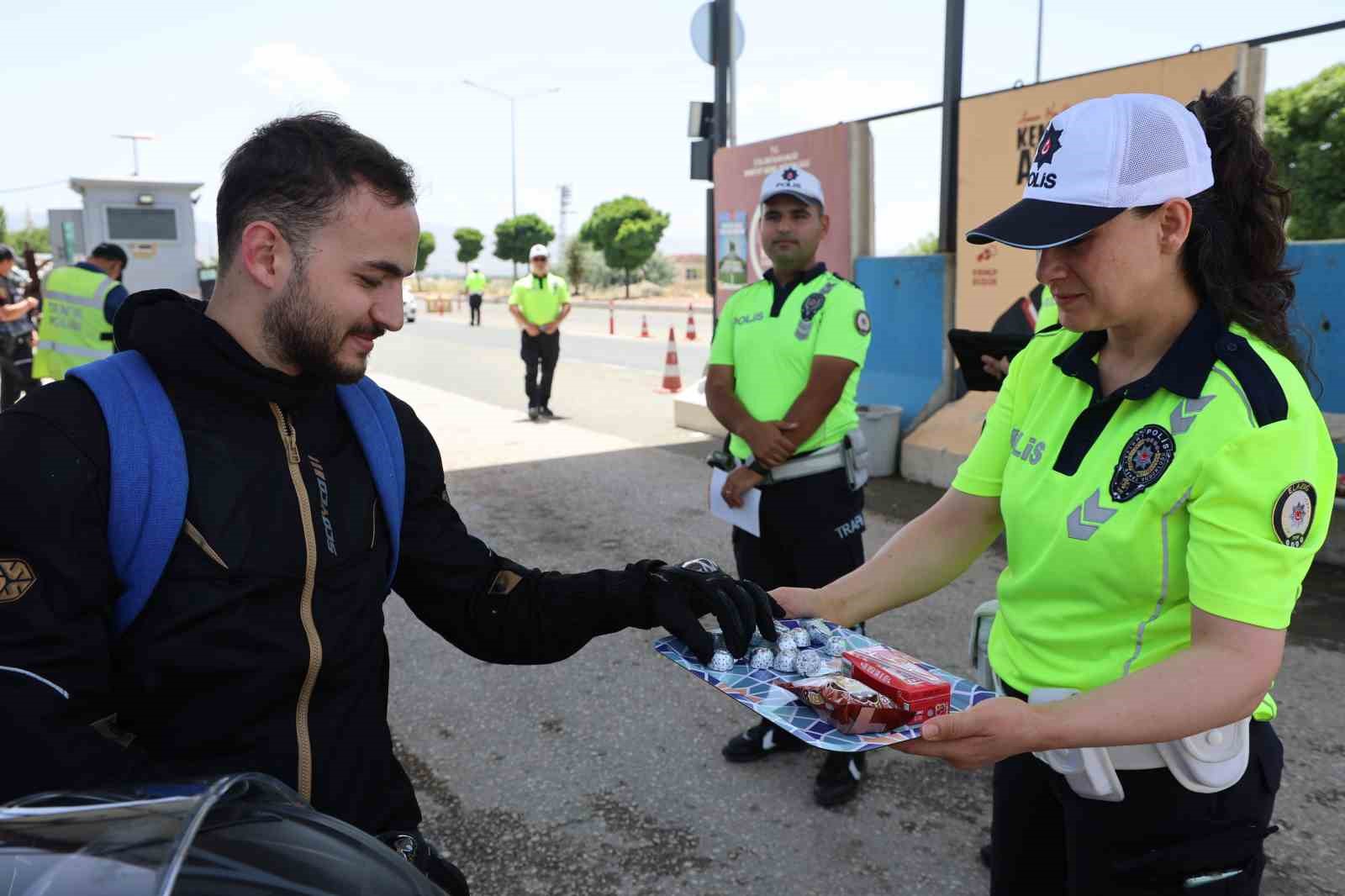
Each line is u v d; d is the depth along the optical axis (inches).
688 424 353.4
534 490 266.7
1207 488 50.0
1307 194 580.7
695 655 61.9
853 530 123.0
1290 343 53.6
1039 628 59.0
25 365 338.6
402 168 49.0
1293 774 119.5
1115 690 50.8
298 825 35.3
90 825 32.1
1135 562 53.2
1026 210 52.6
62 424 43.8
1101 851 58.7
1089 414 56.7
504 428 363.3
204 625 46.5
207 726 47.0
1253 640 49.1
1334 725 131.0
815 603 70.2
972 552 69.0
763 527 123.8
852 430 122.9
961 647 159.9
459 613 60.6
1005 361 119.3
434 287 2407.7
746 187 334.3
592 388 476.1
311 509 50.1
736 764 126.6
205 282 503.5
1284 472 48.7
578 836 111.2
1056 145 52.6
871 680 56.9
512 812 116.4
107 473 44.4
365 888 33.8
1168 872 56.7
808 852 107.7
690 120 358.0
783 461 118.4
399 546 56.4
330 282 47.6
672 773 124.6
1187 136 50.8
